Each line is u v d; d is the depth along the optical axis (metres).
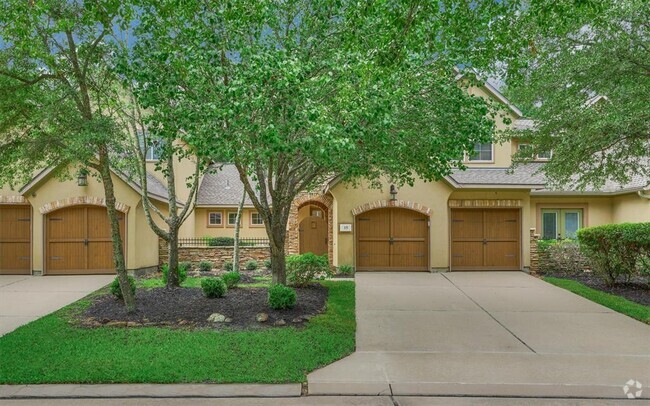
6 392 5.73
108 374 6.16
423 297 11.55
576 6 6.81
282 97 6.66
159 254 17.08
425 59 8.37
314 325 8.60
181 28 8.02
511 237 15.86
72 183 15.25
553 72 11.02
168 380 6.04
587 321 9.27
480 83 8.51
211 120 7.16
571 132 10.45
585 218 17.86
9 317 9.54
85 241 15.34
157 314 9.27
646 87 10.09
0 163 8.69
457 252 15.80
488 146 17.55
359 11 6.73
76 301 10.88
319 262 12.24
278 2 8.54
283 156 9.34
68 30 8.26
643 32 10.05
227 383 6.04
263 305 9.95
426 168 9.84
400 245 15.77
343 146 6.62
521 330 8.62
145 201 11.80
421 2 6.41
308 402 5.54
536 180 15.70
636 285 12.80
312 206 23.30
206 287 10.61
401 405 5.46
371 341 7.94
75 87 8.84
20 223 15.52
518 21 7.66
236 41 8.05
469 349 7.51
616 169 11.39
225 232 24.42
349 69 7.38
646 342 7.86
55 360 6.68
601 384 5.98
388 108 7.22
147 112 14.48
